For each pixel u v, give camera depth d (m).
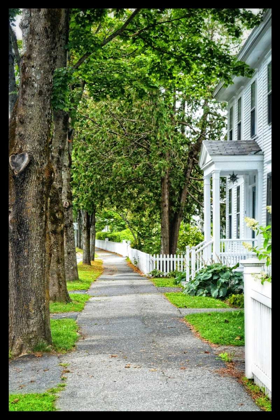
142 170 25.36
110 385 6.27
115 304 14.16
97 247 82.94
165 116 23.77
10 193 8.20
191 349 8.29
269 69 16.33
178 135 26.12
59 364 7.37
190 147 28.22
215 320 10.76
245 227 20.08
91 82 15.67
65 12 9.11
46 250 8.48
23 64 8.17
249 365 6.40
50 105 8.35
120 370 7.00
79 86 18.17
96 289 18.78
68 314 12.39
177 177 27.09
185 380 6.46
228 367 7.11
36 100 8.14
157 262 25.55
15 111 8.35
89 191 26.19
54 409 5.36
